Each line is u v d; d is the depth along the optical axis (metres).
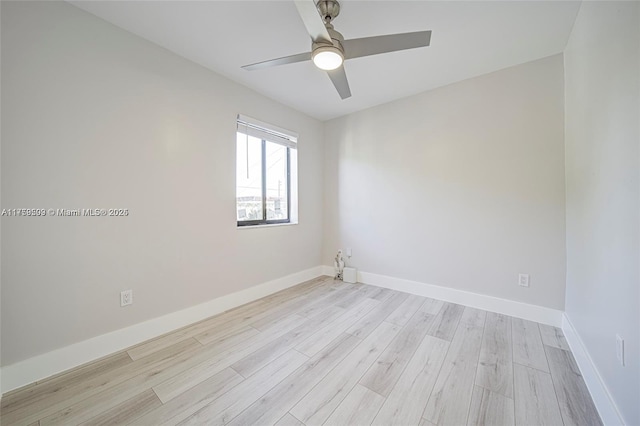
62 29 1.54
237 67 2.29
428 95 2.77
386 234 3.14
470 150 2.53
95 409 1.28
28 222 1.45
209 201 2.34
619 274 1.10
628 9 1.04
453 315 2.36
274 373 1.56
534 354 1.74
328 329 2.11
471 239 2.54
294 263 3.29
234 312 2.45
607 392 1.19
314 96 2.90
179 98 2.11
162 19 1.70
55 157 1.53
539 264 2.21
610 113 1.21
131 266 1.85
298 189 3.34
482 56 2.14
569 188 1.98
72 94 1.58
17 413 1.26
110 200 1.74
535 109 2.20
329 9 1.55
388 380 1.49
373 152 3.23
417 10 1.62
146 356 1.73
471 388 1.42
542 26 1.77
